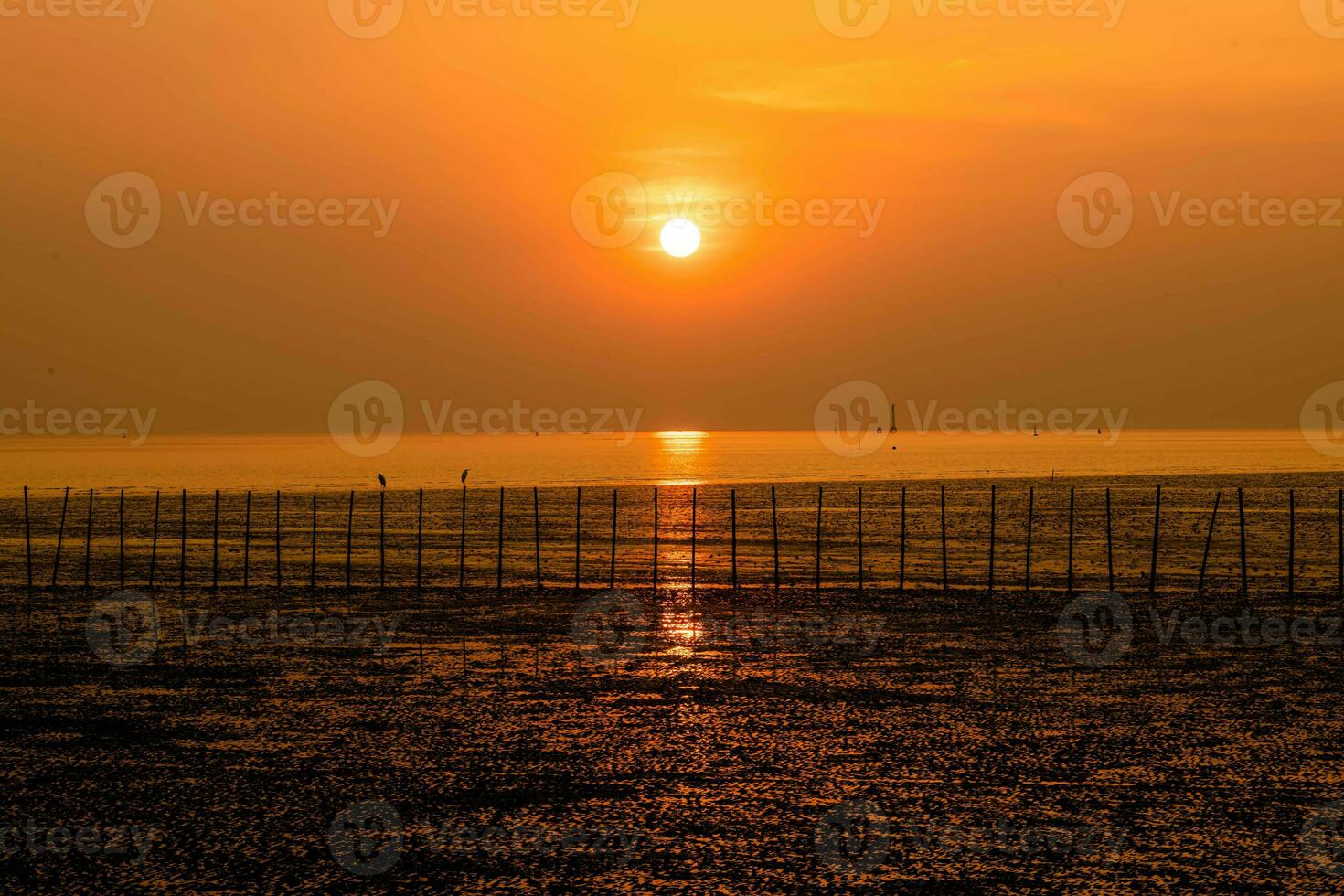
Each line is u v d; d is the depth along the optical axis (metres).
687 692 22.19
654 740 18.73
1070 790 16.14
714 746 18.34
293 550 48.34
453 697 21.75
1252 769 17.11
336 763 17.42
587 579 39.03
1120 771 17.08
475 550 48.72
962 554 47.38
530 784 16.34
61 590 36.41
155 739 18.75
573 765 17.30
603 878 13.06
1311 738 18.92
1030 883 12.91
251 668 24.39
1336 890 12.77
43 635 28.48
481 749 18.16
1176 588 36.56
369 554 47.09
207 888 12.79
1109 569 37.59
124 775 16.77
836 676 23.73
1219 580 38.66
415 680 23.23
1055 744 18.50
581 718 20.17
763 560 44.78
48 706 21.00
